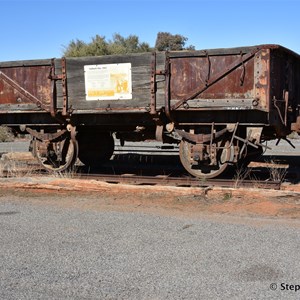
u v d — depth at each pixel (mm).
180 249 5621
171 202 8336
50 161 11578
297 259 5207
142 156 15055
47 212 7773
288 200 8125
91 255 5484
